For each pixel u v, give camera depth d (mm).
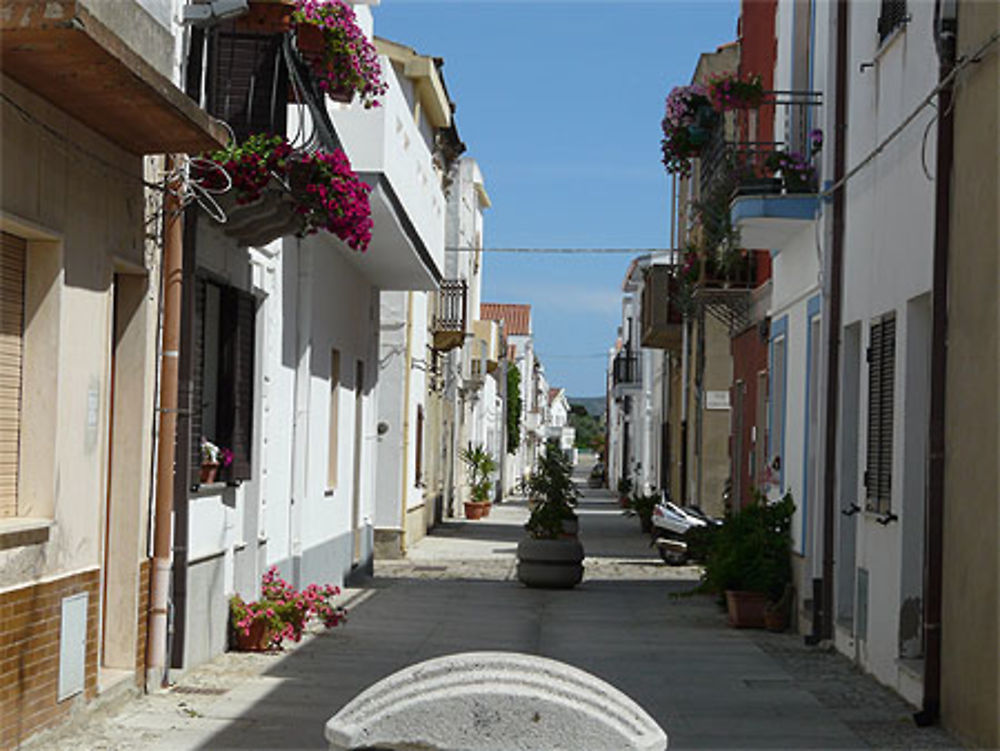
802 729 9102
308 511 16172
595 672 11695
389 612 16188
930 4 9977
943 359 9102
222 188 9930
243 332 12039
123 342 9453
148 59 9211
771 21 18234
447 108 28828
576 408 158000
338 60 11727
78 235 8211
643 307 33781
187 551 10281
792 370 15438
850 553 12930
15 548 7418
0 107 7066
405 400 25922
